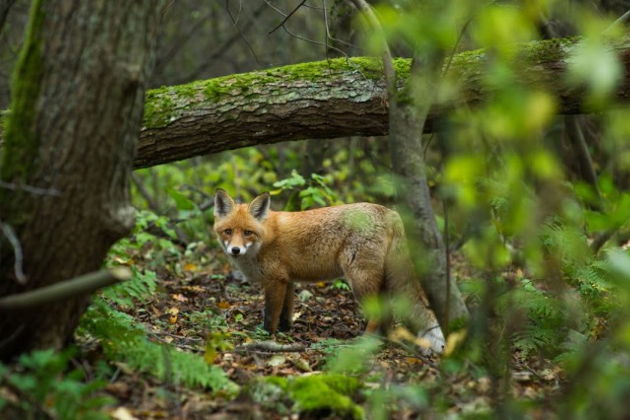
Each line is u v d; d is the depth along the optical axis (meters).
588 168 17.27
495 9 4.85
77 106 6.96
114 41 6.98
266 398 7.91
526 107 4.74
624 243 16.28
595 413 6.67
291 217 14.10
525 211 6.77
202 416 7.44
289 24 30.06
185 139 12.13
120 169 7.28
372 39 6.21
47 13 7.04
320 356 10.45
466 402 7.92
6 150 7.18
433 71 8.17
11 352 7.44
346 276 13.48
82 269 7.35
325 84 12.20
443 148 18.41
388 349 10.92
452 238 18.05
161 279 16.36
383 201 22.70
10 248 7.03
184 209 17.53
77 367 7.84
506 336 7.95
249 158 26.20
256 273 13.98
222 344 9.02
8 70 25.83
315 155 20.80
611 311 10.89
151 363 8.20
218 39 32.62
